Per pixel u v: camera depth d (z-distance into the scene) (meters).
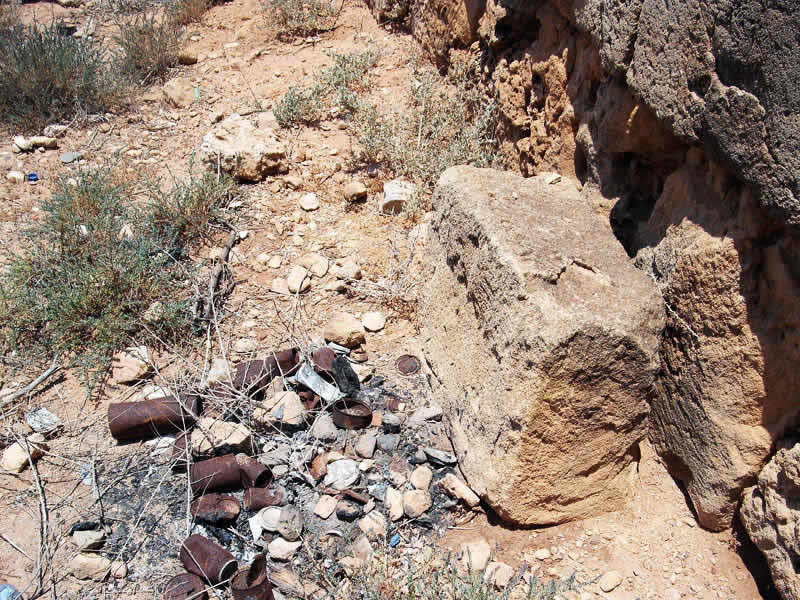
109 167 5.12
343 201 4.87
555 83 4.15
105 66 6.30
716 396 2.85
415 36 6.32
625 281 2.89
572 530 3.02
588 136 3.78
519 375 2.77
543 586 2.64
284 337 3.92
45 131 5.61
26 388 3.63
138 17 7.34
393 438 3.34
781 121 2.39
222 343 3.86
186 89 6.11
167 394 3.57
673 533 3.00
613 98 3.48
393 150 5.00
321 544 2.96
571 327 2.63
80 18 7.61
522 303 2.79
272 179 5.04
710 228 2.86
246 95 6.03
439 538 3.00
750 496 2.79
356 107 5.50
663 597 2.77
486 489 2.97
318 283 4.26
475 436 3.10
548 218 3.16
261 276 4.32
